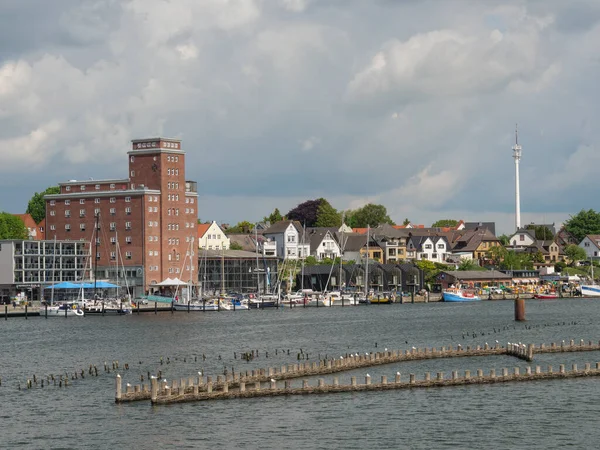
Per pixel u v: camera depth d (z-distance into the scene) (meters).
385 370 126.88
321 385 107.38
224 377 109.81
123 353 158.12
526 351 135.88
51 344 175.25
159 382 112.44
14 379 126.69
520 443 88.56
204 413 98.81
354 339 181.50
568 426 94.06
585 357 139.00
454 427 93.69
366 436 90.75
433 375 121.44
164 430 93.06
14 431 94.19
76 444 89.38
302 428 93.31
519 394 107.38
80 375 128.38
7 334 198.00
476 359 137.38
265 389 105.94
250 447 87.62
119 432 92.75
